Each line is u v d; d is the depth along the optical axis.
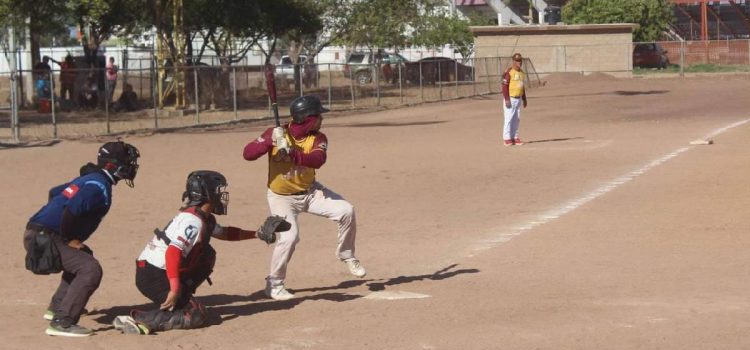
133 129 39.56
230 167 26.44
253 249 15.44
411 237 15.98
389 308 10.88
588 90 60.09
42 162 28.38
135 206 19.92
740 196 18.52
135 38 68.62
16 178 24.92
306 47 76.75
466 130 36.28
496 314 10.37
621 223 16.45
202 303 11.37
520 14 97.81
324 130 37.69
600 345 8.98
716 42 80.31
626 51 72.50
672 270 12.66
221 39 69.69
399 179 23.16
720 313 10.09
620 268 12.91
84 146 33.03
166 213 19.06
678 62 81.81
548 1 92.50
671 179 21.25
